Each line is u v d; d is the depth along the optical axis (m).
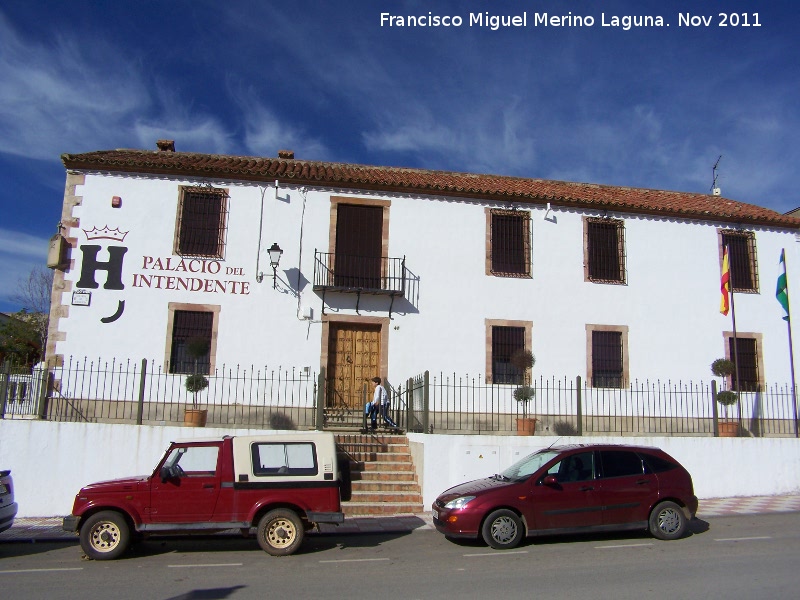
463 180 19.39
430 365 17.30
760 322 19.02
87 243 16.47
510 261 18.22
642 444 14.23
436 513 10.16
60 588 7.55
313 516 9.45
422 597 7.05
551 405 17.55
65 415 15.62
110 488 9.31
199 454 9.59
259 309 16.86
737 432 16.98
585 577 7.87
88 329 16.12
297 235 17.31
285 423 16.44
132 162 16.77
